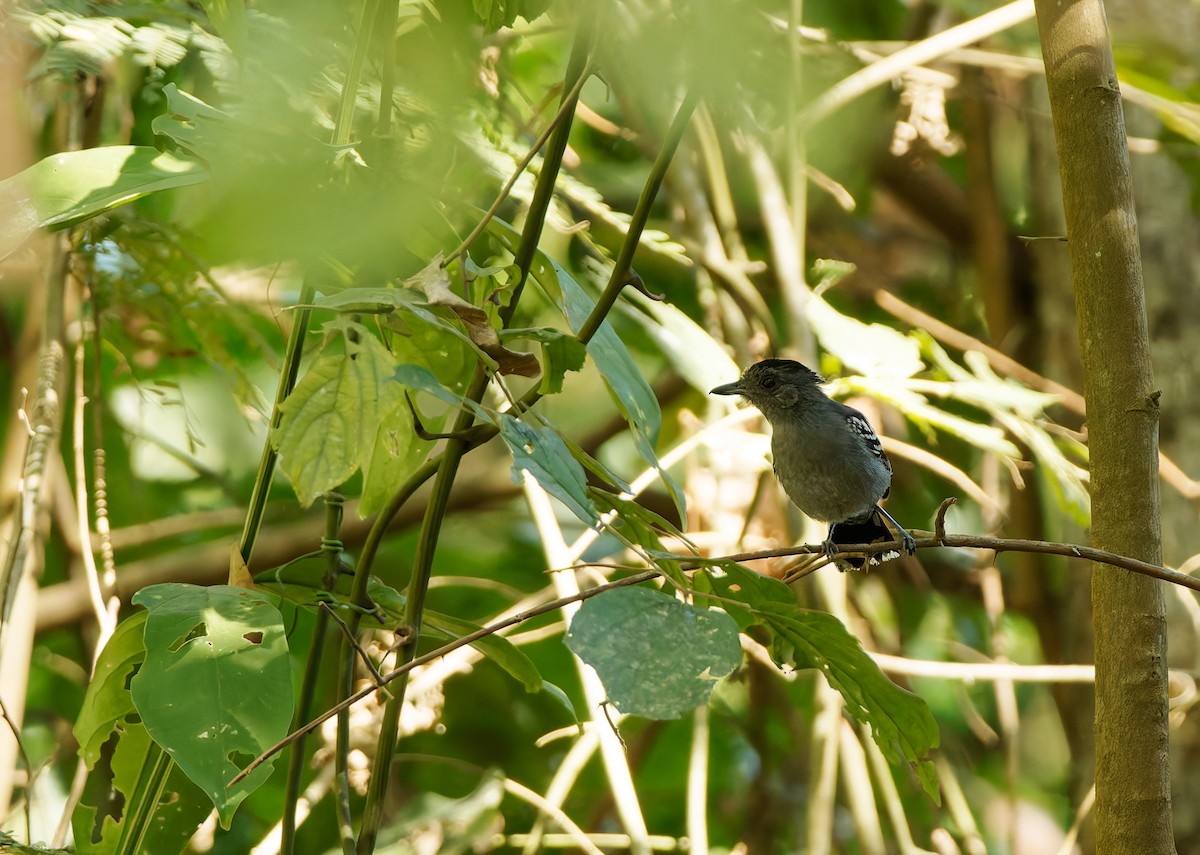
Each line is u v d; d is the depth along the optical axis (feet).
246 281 32.91
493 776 33.45
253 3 23.39
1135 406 19.13
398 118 23.67
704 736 35.40
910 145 41.73
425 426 22.76
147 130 32.07
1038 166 43.19
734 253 38.75
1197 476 38.32
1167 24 41.37
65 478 39.06
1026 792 51.03
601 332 22.50
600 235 41.47
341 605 21.44
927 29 45.01
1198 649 36.73
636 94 26.94
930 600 50.39
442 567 48.29
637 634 15.51
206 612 18.65
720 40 16.96
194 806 22.58
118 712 21.49
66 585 38.55
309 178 14.35
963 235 50.52
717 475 37.14
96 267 30.76
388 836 32.94
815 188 47.06
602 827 45.27
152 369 39.52
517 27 36.32
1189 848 35.60
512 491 45.11
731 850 45.96
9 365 41.75
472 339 18.25
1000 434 35.47
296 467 18.97
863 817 33.60
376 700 29.86
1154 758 18.71
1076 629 40.75
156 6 28.27
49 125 32.14
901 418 50.08
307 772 41.50
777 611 18.92
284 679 18.02
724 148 39.22
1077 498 34.83
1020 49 43.91
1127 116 40.88
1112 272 19.22
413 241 22.00
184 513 47.73
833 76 41.29
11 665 25.75
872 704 20.44
